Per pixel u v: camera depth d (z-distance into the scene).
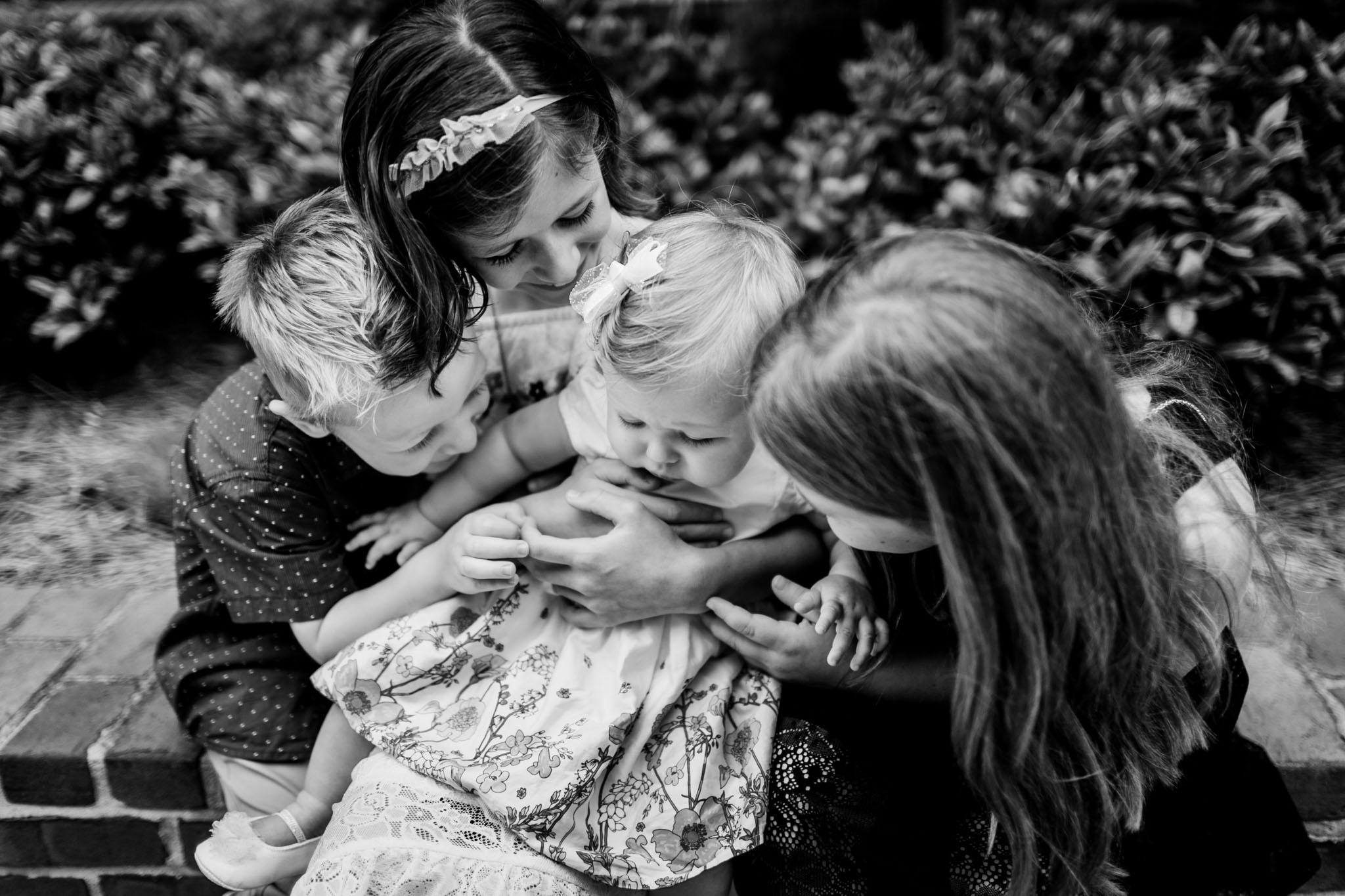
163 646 1.56
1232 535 1.22
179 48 2.90
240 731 1.48
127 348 2.70
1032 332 0.96
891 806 1.27
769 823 1.31
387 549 1.45
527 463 1.44
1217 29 2.76
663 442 1.24
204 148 2.65
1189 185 2.14
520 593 1.37
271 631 1.53
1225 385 1.40
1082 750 1.10
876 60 2.80
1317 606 1.81
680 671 1.32
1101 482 1.00
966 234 1.06
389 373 1.22
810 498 1.10
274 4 3.14
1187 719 1.19
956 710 1.08
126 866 1.74
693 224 1.26
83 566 2.11
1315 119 2.27
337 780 1.41
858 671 1.32
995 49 2.69
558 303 1.51
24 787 1.67
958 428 0.94
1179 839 1.29
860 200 2.53
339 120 2.58
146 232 2.67
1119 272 2.07
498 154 1.22
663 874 1.25
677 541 1.33
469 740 1.29
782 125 3.21
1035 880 1.17
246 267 1.34
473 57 1.23
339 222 1.31
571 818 1.25
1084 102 2.55
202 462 1.42
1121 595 1.05
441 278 1.27
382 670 1.33
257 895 1.52
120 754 1.63
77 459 2.42
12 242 2.51
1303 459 2.21
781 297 1.22
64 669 1.81
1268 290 2.11
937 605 1.26
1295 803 1.56
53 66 2.64
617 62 2.92
